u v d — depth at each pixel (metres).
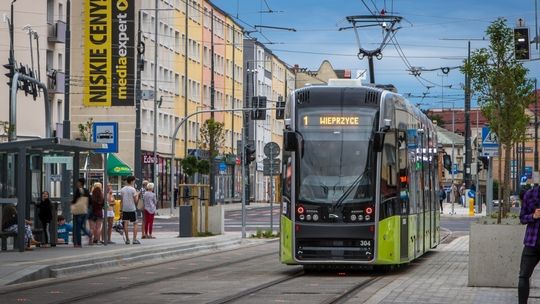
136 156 65.06
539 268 25.48
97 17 65.38
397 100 25.41
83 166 71.75
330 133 24.11
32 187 32.25
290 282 21.95
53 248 31.53
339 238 23.61
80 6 77.44
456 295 18.16
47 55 63.62
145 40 81.94
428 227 30.39
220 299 18.02
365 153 23.89
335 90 24.48
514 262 19.52
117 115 79.88
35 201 32.50
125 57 65.19
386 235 23.67
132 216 34.78
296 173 24.00
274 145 44.12
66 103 61.03
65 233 33.69
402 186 25.00
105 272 25.28
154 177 73.94
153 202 39.59
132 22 65.25
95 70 65.50
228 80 115.62
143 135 81.81
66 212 33.62
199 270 26.06
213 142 86.81
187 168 81.19
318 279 22.81
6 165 30.02
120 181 72.94
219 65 111.31
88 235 33.81
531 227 15.25
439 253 33.28
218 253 34.47
